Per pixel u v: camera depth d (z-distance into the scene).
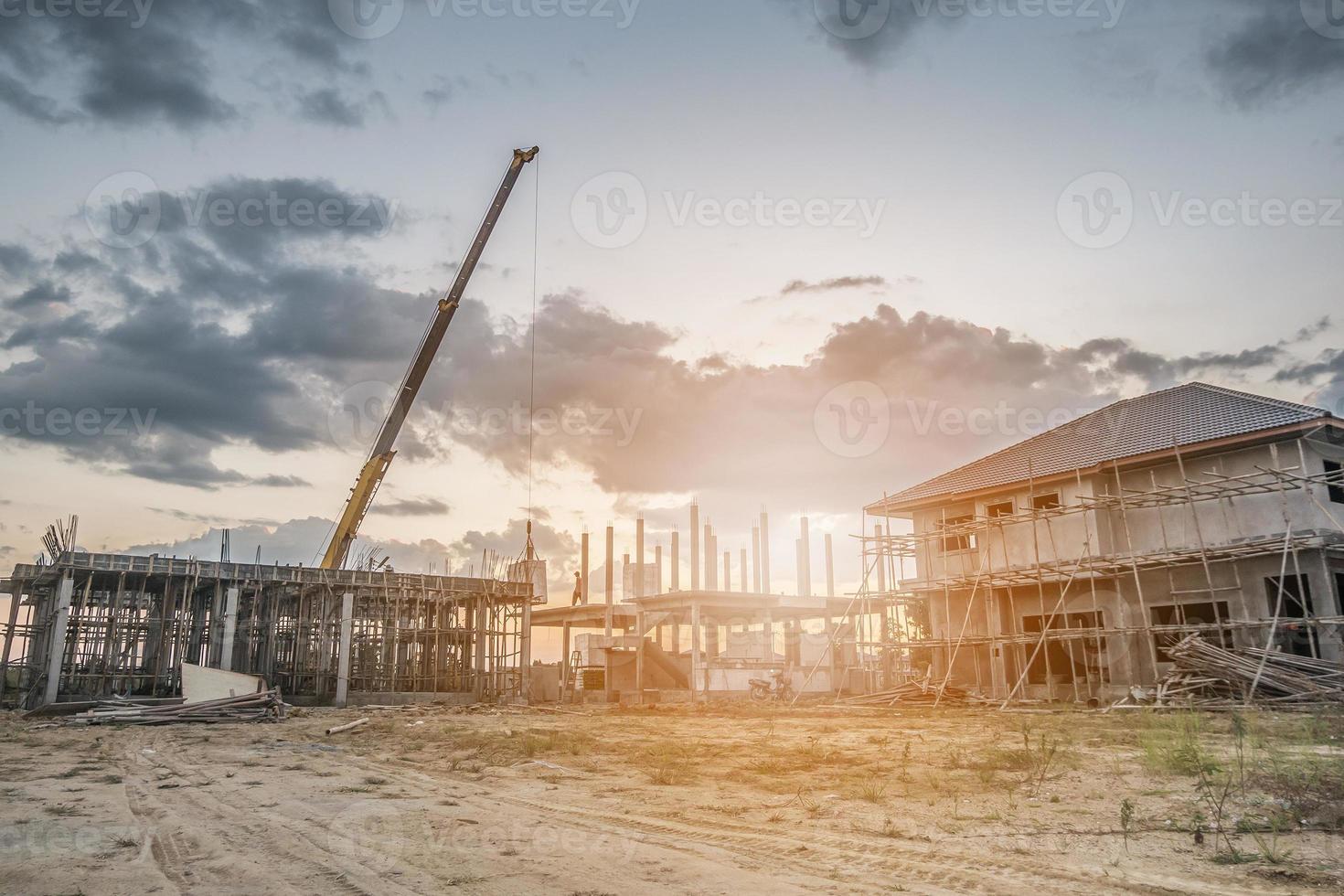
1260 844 6.91
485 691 43.38
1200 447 28.25
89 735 21.23
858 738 17.81
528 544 45.72
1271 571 26.62
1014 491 33.59
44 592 37.84
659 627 54.03
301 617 41.19
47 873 6.43
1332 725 15.71
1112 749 14.51
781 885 6.05
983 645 33.88
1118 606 30.14
